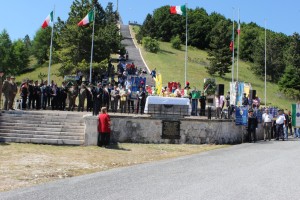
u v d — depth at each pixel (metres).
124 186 9.32
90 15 31.75
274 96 65.38
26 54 89.88
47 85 24.00
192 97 24.94
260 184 9.61
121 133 20.09
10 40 90.38
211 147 19.64
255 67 81.25
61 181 10.05
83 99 23.23
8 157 13.98
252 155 15.95
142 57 70.50
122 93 23.67
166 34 110.69
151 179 10.28
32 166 12.41
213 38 71.44
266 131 24.83
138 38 92.19
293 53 80.06
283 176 10.80
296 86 69.25
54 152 15.71
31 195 8.34
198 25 109.94
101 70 42.44
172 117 20.95
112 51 60.03
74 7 44.41
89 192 8.63
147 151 17.44
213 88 28.97
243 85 26.59
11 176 10.68
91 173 11.50
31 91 22.92
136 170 11.94
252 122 23.28
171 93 25.11
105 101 23.08
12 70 84.38
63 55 44.88
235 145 20.91
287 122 26.52
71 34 43.50
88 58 44.44
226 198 8.07
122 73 41.22
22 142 17.88
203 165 12.99
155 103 20.92
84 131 18.83
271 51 80.69
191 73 62.44
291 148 19.05
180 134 20.83
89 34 43.88
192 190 8.84
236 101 26.44
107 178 10.48
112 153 16.28
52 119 19.66
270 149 18.52
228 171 11.65
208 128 21.22
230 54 66.56
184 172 11.48
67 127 19.23
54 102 23.80
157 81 26.77
